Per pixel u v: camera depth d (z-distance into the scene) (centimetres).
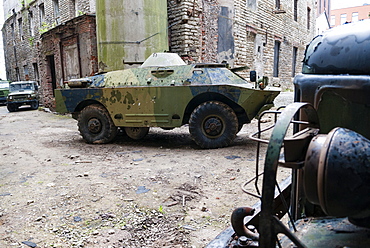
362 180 98
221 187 387
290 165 113
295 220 162
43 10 1730
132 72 658
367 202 99
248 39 1217
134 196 360
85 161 524
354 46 135
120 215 312
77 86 691
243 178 420
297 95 157
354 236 123
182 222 296
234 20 1087
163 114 620
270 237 106
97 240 265
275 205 203
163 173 445
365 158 100
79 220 303
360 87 126
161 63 671
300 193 158
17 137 809
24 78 2091
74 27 1162
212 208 326
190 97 599
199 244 256
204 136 604
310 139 115
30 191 385
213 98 633
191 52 982
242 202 340
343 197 99
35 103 1695
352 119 131
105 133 680
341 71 137
